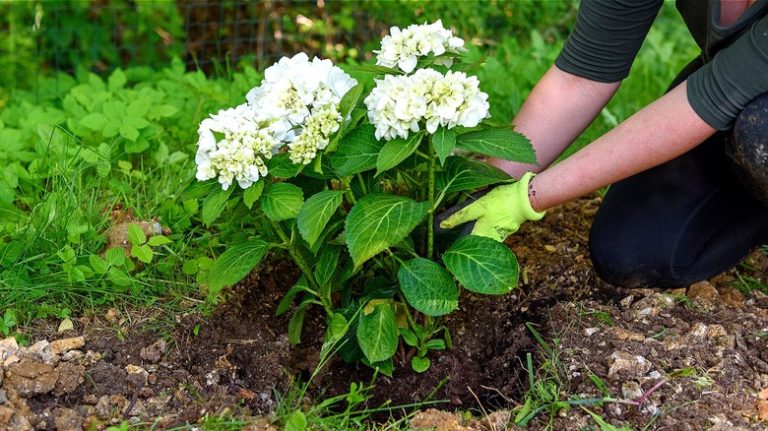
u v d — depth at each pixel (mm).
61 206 2219
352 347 2072
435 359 2109
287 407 1921
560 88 2057
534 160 1812
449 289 1895
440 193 1931
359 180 1954
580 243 2346
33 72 3148
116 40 3398
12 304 2068
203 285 2131
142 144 2463
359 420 1938
